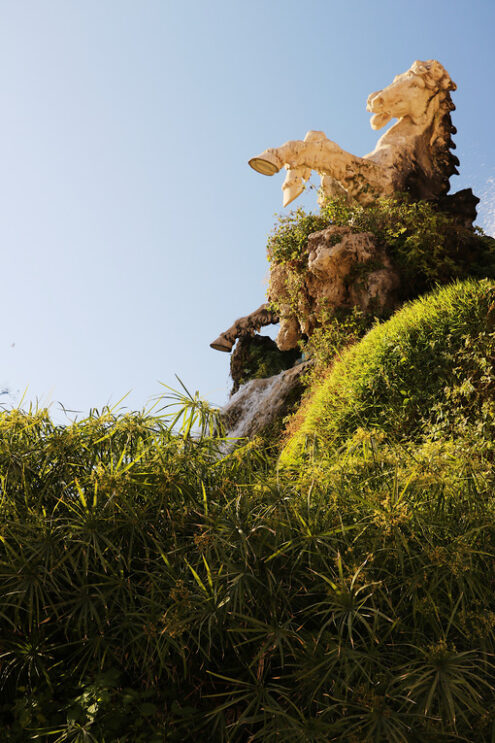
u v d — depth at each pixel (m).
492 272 10.16
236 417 11.17
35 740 1.94
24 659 2.07
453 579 2.13
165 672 2.17
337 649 1.91
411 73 13.48
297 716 1.95
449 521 2.39
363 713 1.88
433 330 5.97
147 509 2.30
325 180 13.02
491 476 2.65
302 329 11.22
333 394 6.24
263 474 2.60
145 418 2.62
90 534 2.10
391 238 10.13
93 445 2.47
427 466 2.37
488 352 5.32
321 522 2.24
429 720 1.84
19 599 2.05
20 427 2.43
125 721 1.96
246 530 2.15
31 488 2.34
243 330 15.49
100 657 2.11
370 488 2.40
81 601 2.06
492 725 1.87
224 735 1.95
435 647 1.89
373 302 9.60
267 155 11.45
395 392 5.72
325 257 10.03
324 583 2.07
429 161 13.30
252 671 2.07
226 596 2.02
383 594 2.00
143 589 2.22
